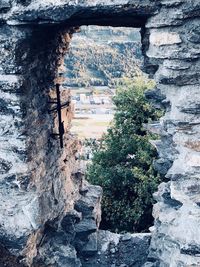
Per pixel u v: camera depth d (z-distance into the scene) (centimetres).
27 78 459
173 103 419
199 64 398
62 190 588
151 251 527
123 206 1062
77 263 543
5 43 429
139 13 398
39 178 499
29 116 470
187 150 414
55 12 406
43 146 518
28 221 457
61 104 564
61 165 593
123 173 1065
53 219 540
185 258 418
